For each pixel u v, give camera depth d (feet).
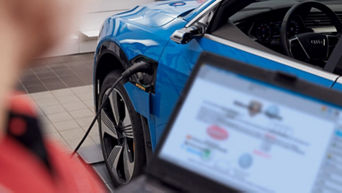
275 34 7.90
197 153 2.44
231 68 2.53
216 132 2.44
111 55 9.52
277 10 8.07
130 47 8.60
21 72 1.07
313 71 6.01
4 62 1.03
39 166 1.13
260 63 6.61
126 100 8.63
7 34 1.03
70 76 15.92
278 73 2.43
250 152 2.36
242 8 7.70
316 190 2.27
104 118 9.57
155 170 2.48
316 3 7.58
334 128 2.32
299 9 7.76
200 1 9.23
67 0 1.06
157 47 7.97
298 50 7.38
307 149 2.31
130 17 9.30
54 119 12.57
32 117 1.26
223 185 2.34
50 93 14.39
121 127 9.04
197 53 7.23
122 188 2.31
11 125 1.16
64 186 1.20
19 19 1.03
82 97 14.11
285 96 2.40
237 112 2.44
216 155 2.41
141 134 8.54
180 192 2.42
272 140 2.35
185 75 7.22
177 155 2.47
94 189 1.42
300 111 2.37
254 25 7.95
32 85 14.99
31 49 1.06
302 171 2.29
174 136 2.52
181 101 2.57
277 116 2.38
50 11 1.04
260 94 2.43
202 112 2.51
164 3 9.49
